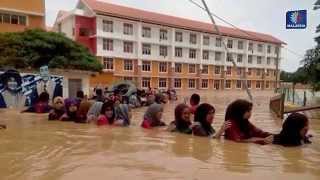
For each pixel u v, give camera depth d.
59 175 5.29
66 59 34.88
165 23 62.72
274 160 6.33
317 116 19.25
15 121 12.86
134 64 60.19
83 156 6.62
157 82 63.38
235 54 75.00
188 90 67.19
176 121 10.14
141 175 5.23
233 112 8.55
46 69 22.02
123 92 25.36
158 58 63.00
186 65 67.44
